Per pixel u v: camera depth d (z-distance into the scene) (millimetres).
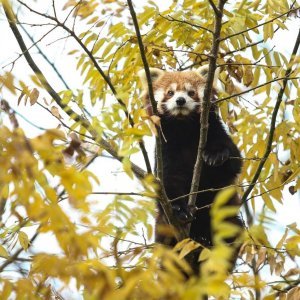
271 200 12328
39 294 7266
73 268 6004
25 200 5680
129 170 7746
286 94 12367
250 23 13188
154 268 6078
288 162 13594
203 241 14016
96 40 12875
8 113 7039
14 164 5645
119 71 13695
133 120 9719
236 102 14148
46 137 5945
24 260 7699
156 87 15797
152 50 13703
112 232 7176
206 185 14266
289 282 10344
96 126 8203
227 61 13938
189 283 5492
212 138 14133
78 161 8164
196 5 13734
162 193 10930
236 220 13016
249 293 8984
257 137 13055
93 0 13062
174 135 15023
